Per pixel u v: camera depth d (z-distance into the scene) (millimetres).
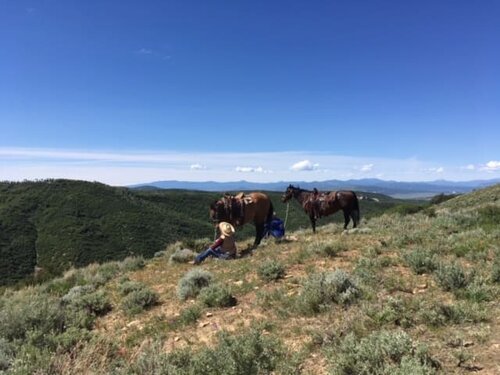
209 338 7660
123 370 5758
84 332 7898
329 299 8102
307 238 16531
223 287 9711
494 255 10039
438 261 9609
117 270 15891
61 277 17281
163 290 11305
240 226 15203
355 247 12844
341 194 18531
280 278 10430
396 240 12875
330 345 6195
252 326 7559
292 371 5480
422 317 6781
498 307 7117
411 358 5051
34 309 8758
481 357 5465
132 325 9062
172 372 5465
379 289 8484
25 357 6273
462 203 52562
